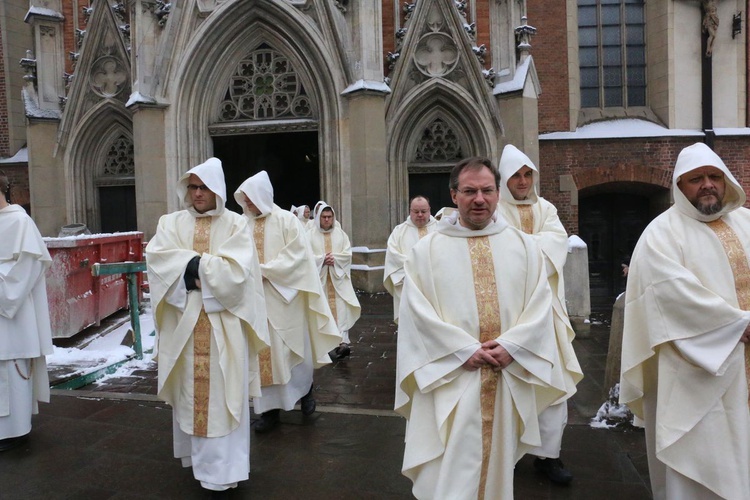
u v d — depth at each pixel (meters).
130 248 9.24
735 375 2.60
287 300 4.58
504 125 12.24
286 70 12.30
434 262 2.72
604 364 6.44
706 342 2.61
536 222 4.01
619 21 14.59
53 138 13.27
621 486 3.53
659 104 14.27
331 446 4.21
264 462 3.95
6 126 15.60
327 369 6.49
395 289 6.31
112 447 4.19
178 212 3.74
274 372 4.46
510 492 2.57
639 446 4.12
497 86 12.23
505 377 2.59
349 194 11.89
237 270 3.40
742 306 2.71
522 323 2.65
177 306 3.41
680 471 2.67
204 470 3.34
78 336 7.67
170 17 11.69
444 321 2.65
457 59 12.24
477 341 2.57
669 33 13.84
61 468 3.84
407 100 12.35
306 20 11.73
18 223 4.15
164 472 3.79
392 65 12.41
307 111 12.32
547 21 14.04
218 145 17.44
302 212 9.05
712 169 2.79
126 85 12.87
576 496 3.41
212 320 3.37
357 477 3.70
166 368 3.45
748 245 2.79
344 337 7.04
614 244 14.89
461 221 2.80
